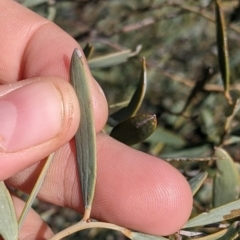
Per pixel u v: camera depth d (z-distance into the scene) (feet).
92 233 1.00
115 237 1.00
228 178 0.68
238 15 0.93
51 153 0.62
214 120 0.98
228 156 0.68
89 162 0.59
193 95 0.84
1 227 0.58
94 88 0.68
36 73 0.74
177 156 0.79
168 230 0.67
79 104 0.59
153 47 1.14
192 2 1.00
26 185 0.73
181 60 1.15
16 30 0.78
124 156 0.69
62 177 0.71
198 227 0.69
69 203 0.72
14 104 0.63
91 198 0.59
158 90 1.08
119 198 0.68
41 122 0.63
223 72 0.72
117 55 0.81
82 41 1.04
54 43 0.75
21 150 0.64
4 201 0.59
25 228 0.75
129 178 0.68
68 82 0.64
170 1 1.00
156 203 0.67
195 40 1.16
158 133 0.82
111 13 1.15
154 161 0.68
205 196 0.83
